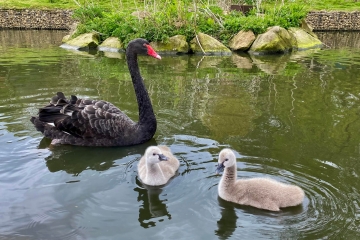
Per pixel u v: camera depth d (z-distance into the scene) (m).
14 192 1.71
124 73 3.95
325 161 2.00
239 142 2.22
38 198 1.67
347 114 2.71
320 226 1.51
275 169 1.91
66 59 4.79
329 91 3.31
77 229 1.48
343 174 1.87
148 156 1.74
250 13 7.15
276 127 2.46
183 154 2.07
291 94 3.21
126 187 1.78
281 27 5.93
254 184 1.68
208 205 1.65
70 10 8.84
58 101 2.28
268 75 3.94
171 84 3.54
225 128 2.43
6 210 1.58
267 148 2.15
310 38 6.33
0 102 2.85
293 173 1.88
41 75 3.78
